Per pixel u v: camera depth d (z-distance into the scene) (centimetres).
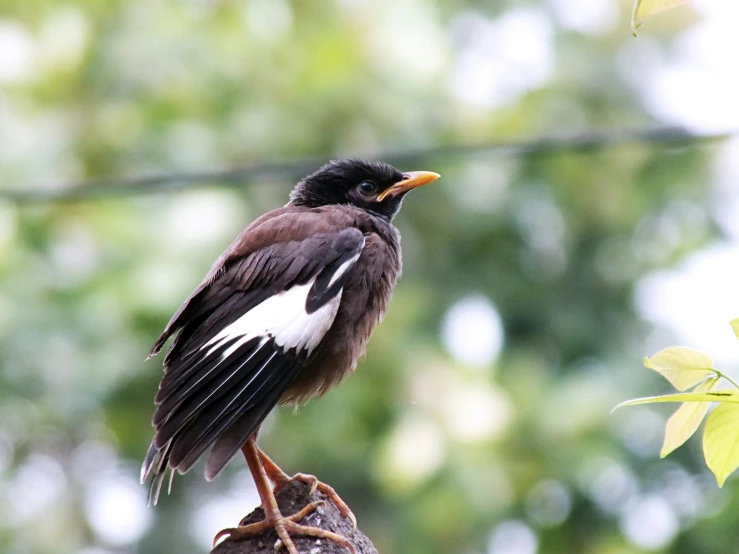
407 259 1457
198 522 1443
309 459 1375
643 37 1551
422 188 1480
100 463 1448
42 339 1348
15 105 1496
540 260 1499
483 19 1560
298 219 805
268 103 1499
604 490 1319
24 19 1518
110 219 1393
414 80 1512
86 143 1474
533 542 1293
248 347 738
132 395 1359
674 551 1241
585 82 1531
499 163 1501
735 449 554
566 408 1313
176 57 1510
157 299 1340
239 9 1562
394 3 1547
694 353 545
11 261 1380
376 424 1370
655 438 1343
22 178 1444
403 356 1377
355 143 1477
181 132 1483
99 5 1523
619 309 1482
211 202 1394
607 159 1512
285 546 659
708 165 1520
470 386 1340
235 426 708
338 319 775
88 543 1440
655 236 1525
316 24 1546
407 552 1298
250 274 769
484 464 1284
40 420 1364
